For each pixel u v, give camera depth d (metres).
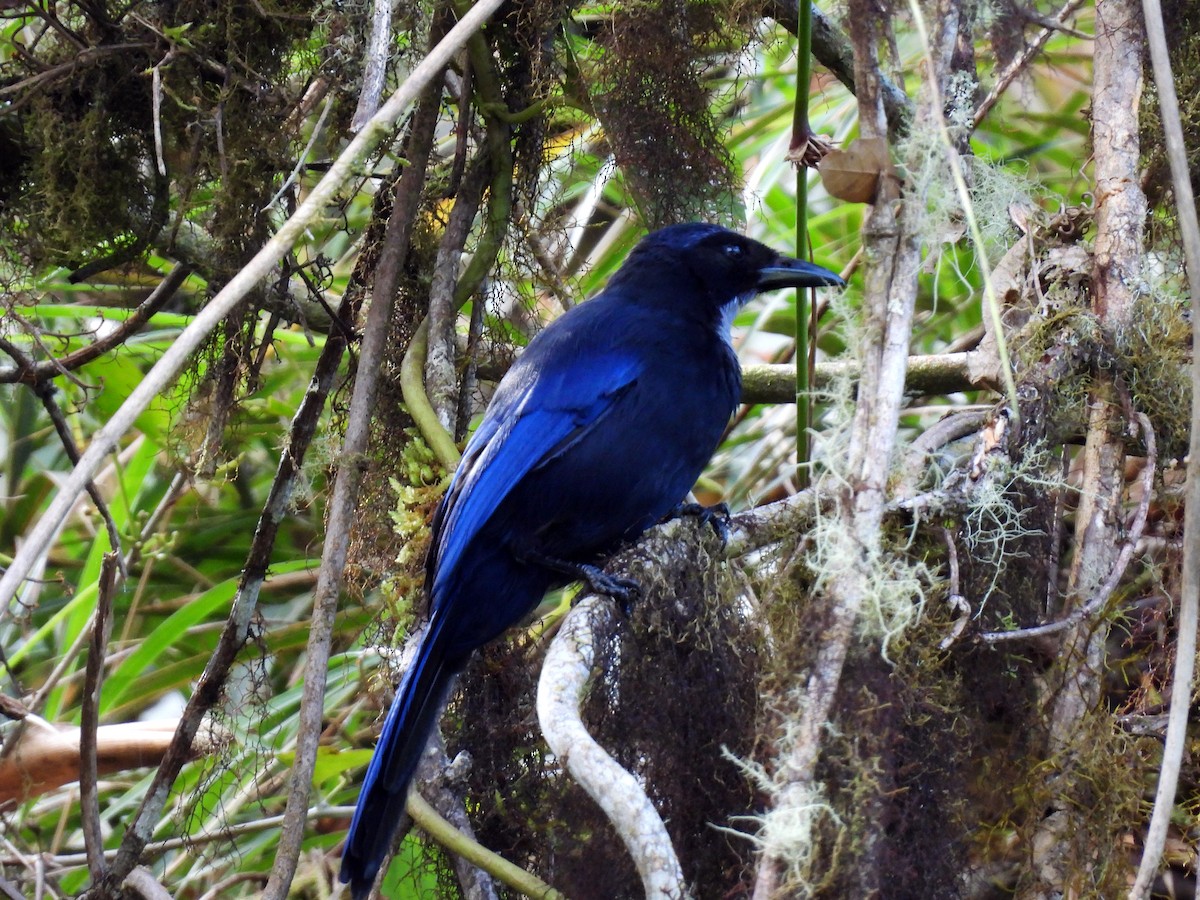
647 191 9.02
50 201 8.27
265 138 8.21
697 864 5.98
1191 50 7.90
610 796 4.96
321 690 6.82
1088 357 6.69
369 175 8.59
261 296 8.58
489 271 9.09
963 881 5.89
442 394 8.18
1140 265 6.84
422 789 7.17
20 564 4.59
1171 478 7.29
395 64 8.39
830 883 5.02
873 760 5.20
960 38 7.05
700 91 8.82
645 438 7.64
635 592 6.22
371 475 8.76
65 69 8.00
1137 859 7.06
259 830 9.63
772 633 5.89
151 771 10.11
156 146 7.58
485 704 7.62
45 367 8.66
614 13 8.59
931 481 7.07
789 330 12.07
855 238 11.38
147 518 11.22
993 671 6.14
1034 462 6.49
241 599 8.22
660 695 6.13
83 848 9.92
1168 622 7.18
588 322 7.91
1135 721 6.38
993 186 6.94
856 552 5.29
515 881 6.55
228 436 9.09
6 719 10.25
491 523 7.56
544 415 7.55
